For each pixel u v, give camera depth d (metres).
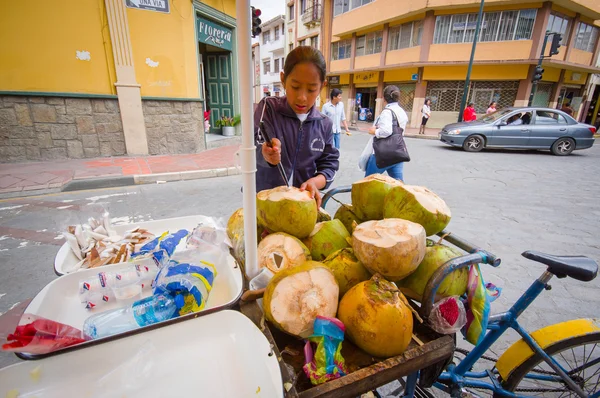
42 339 0.71
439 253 1.06
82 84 6.66
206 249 1.24
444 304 0.99
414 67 17.05
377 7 18.02
